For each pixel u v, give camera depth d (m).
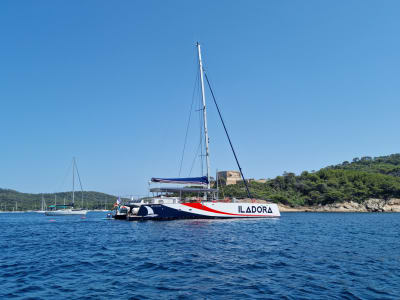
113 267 11.45
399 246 16.47
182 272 10.41
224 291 8.26
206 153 34.25
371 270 10.68
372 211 107.56
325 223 38.31
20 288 8.83
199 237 19.75
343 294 8.00
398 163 186.62
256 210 34.31
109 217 46.88
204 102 35.25
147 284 9.01
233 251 14.53
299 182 124.06
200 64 36.34
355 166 180.38
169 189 31.78
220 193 98.38
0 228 34.19
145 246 16.53
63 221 47.44
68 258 13.53
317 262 12.05
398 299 7.61
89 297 7.86
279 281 9.26
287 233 22.97
